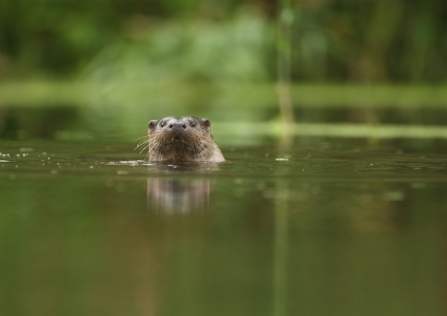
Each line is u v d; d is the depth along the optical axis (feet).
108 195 29.14
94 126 64.34
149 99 102.63
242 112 79.66
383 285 18.20
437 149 47.03
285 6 65.62
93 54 123.24
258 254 20.72
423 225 24.18
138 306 16.60
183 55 115.03
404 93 104.42
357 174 35.27
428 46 113.80
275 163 40.01
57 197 28.78
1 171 35.78
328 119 71.15
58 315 15.96
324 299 17.25
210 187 31.12
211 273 19.02
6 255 20.44
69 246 21.45
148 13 124.88
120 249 21.08
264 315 16.22
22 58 126.72
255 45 113.50
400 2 113.60
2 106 86.07
